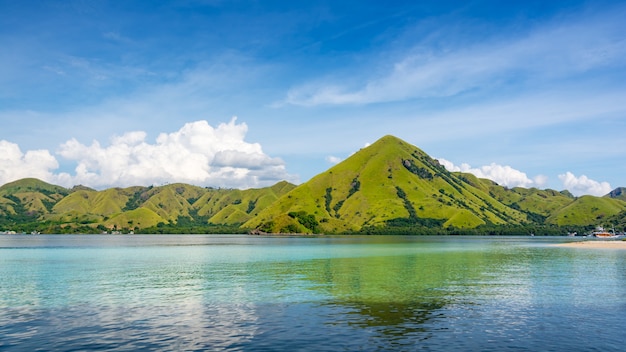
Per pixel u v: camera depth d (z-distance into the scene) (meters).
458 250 148.50
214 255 123.00
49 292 53.41
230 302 46.31
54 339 32.12
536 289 54.72
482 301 46.44
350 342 31.00
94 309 42.91
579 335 32.88
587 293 51.53
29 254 127.88
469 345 30.31
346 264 91.88
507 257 112.88
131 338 32.38
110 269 81.56
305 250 148.12
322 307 43.38
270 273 74.00
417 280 63.91
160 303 45.94
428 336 32.50
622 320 37.59
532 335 32.78
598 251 140.25
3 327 35.62
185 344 30.88
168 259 107.19
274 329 34.66
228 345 30.56
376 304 44.91
